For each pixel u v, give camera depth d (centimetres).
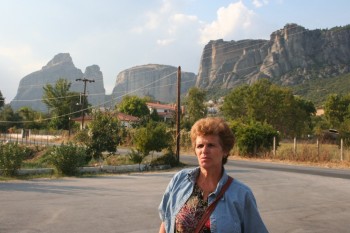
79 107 9619
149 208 1065
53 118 8925
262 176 2028
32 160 3105
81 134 2547
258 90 8606
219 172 273
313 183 1783
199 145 274
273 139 3506
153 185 1580
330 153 3105
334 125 8056
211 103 16800
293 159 3175
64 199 1185
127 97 10925
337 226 914
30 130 7981
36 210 1005
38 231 798
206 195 265
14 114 10369
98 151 2517
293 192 1473
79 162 1967
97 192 1352
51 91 9125
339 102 8738
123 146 4828
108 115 2670
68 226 845
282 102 8462
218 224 248
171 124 6525
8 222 867
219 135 273
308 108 10738
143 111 10688
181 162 2853
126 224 875
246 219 259
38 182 1617
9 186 1466
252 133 3525
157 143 2567
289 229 873
